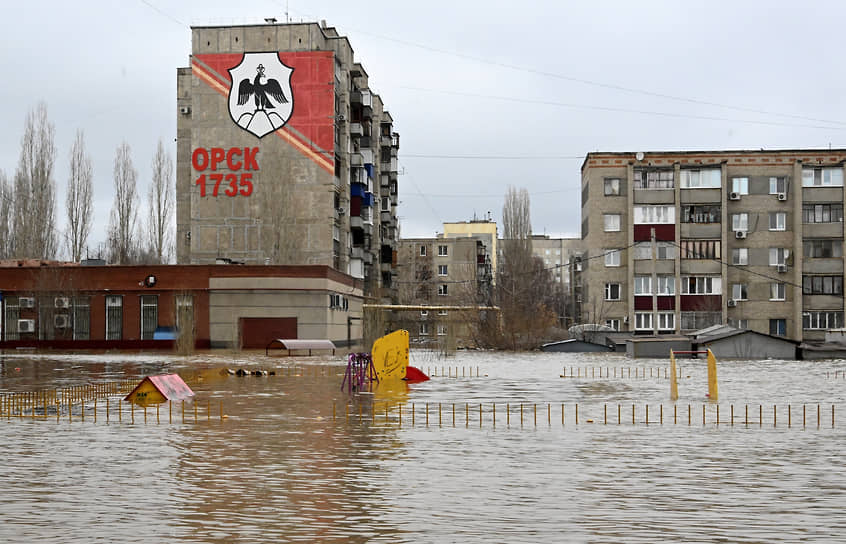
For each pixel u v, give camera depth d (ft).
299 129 232.73
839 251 262.26
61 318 217.36
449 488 42.52
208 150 233.55
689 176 266.36
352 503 39.22
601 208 269.23
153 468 47.47
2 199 266.57
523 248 326.85
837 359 194.18
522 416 73.05
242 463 49.16
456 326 249.14
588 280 276.41
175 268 211.82
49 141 251.60
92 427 64.54
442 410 77.51
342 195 246.06
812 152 263.90
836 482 44.24
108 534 33.81
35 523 35.47
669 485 43.39
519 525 35.37
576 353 226.17
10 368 140.97
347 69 254.27
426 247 418.10
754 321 264.11
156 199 268.41
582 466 48.65
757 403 86.28
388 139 322.34
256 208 231.91
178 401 84.33
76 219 255.91
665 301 264.72
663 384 112.06
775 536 33.83
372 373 112.68
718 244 264.31
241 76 233.76
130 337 213.46
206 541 32.91
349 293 240.73
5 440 57.72
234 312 210.18
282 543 32.68
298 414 73.61
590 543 32.78
